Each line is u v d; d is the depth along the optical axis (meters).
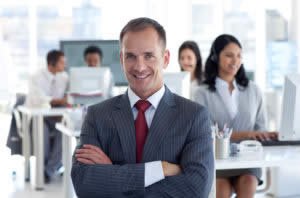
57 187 4.91
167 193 1.69
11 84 8.68
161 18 8.48
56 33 8.80
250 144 2.56
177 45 8.48
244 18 8.35
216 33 8.52
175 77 3.04
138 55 1.71
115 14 8.61
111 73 5.92
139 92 1.79
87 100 4.86
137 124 1.80
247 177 2.55
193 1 8.49
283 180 4.16
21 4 8.75
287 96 2.63
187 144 1.77
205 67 3.07
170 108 1.80
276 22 7.98
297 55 7.75
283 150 2.61
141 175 1.68
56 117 5.29
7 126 7.93
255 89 3.04
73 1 8.73
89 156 1.76
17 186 4.95
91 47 5.71
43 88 5.58
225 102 2.98
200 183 1.70
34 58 8.78
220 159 2.31
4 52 8.73
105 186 1.69
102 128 1.82
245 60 8.07
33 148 5.34
